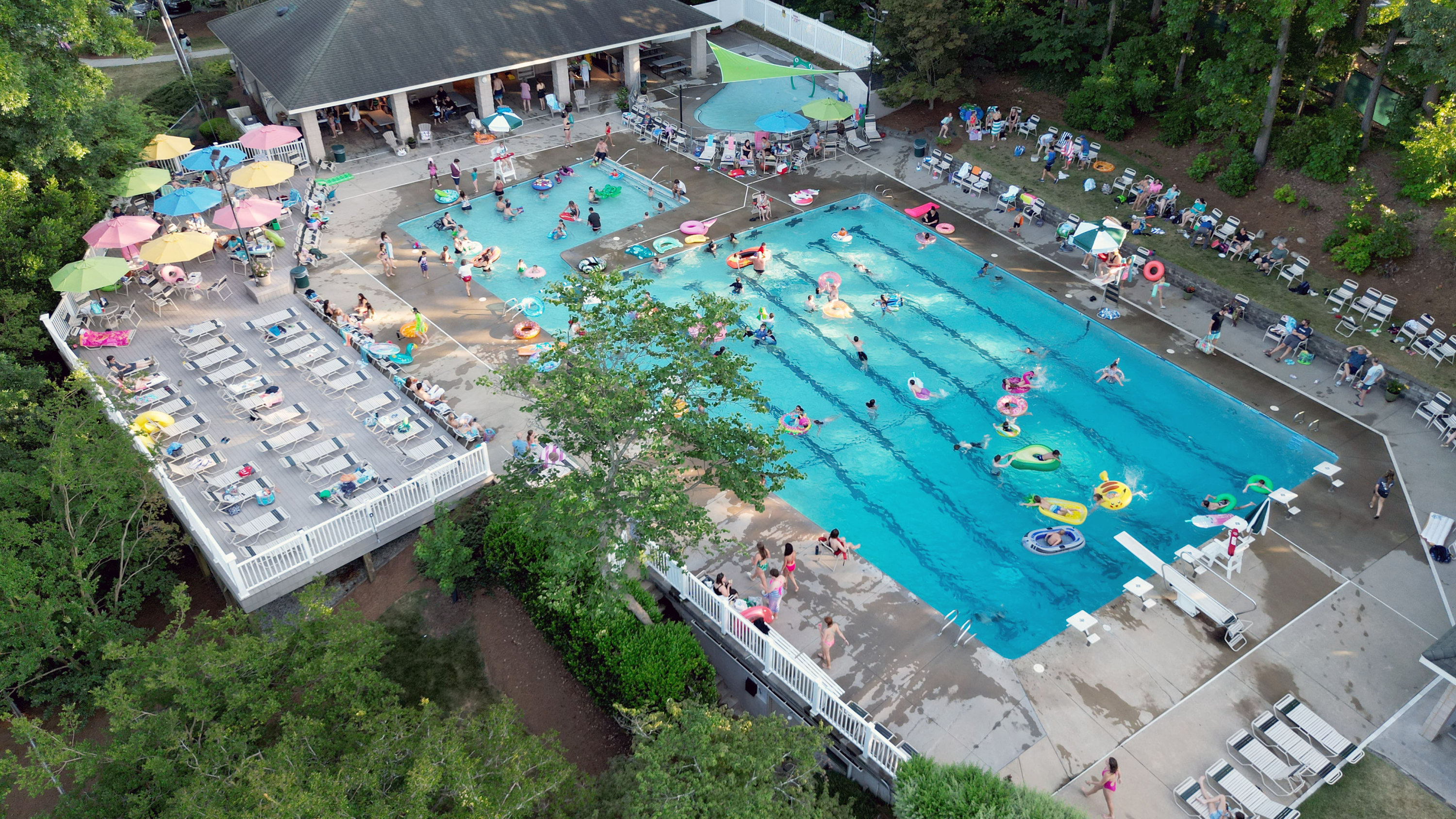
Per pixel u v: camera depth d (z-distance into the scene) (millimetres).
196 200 31469
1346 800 17047
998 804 15219
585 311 18969
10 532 18859
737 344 30578
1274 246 32125
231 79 48125
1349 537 22812
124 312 29578
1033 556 23016
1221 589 21531
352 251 34531
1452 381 26703
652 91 47656
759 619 20016
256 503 23109
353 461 23922
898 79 43500
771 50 52000
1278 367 28891
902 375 29312
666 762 14984
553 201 38281
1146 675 19531
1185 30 36156
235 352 28000
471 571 21953
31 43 27547
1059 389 28547
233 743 14992
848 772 18125
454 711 19719
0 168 28922
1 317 27641
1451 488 24047
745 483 18625
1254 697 19000
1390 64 32312
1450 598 21094
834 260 34781
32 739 14688
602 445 18953
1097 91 40312
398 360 28391
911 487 25188
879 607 21141
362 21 41062
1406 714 18562
